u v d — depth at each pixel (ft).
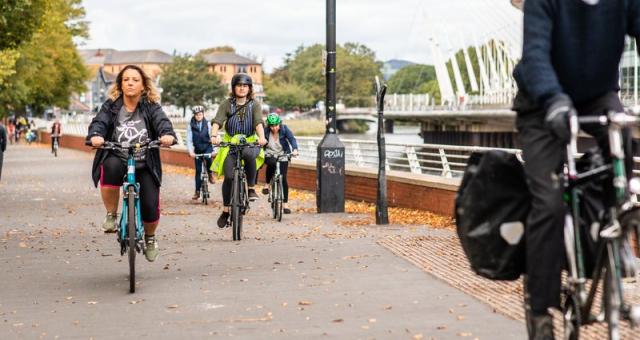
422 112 321.11
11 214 65.82
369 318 26.13
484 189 17.12
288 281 33.12
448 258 37.73
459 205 17.52
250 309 27.84
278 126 62.34
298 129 573.74
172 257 40.45
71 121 341.00
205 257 40.32
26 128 324.80
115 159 32.30
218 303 28.96
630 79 244.63
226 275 34.86
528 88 16.16
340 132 599.98
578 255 16.93
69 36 294.66
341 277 33.76
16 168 140.77
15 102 264.72
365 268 35.88
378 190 55.83
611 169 16.61
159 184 32.63
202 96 558.56
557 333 22.36
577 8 16.31
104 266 38.14
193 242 46.50
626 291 26.99
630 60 244.01
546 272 16.53
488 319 25.57
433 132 385.50
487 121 310.65
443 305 27.81
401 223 56.75
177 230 53.26
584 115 17.10
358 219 60.34
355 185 76.74
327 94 66.18
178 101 557.74
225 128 48.44
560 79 16.78
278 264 37.63
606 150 16.96
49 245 45.91
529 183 16.69
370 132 604.08
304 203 76.38
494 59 393.70
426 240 44.32
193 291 31.35
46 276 35.47
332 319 26.09
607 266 16.07
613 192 16.80
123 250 33.12
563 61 16.58
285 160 62.59
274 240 46.85
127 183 31.60
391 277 33.53
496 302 27.81
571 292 17.12
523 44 16.46
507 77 332.80
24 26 111.86
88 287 32.68
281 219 59.52
